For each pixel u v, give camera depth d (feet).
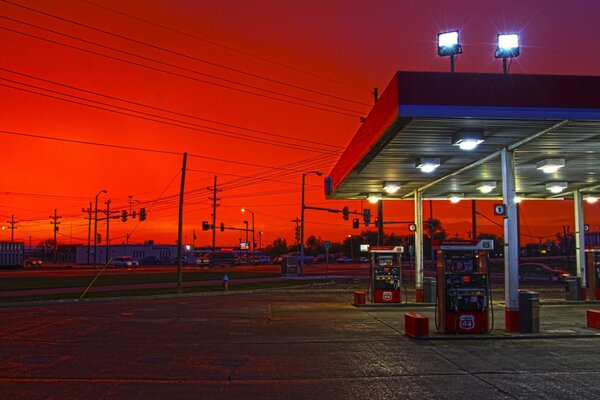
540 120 39.22
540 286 127.03
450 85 37.78
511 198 48.57
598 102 38.86
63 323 54.80
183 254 335.88
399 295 73.41
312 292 104.99
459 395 26.58
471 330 45.19
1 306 77.30
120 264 268.62
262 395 26.73
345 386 28.48
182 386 28.53
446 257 45.75
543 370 32.19
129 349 39.45
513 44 44.80
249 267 260.83
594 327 48.78
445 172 64.80
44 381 29.55
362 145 52.49
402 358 35.96
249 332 48.16
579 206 82.69
